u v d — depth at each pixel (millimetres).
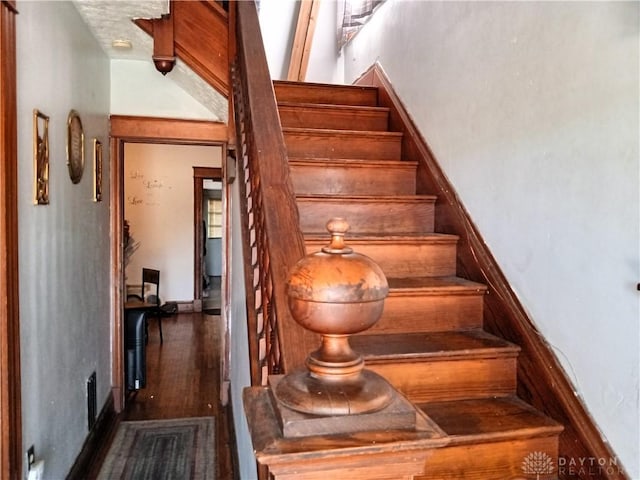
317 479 570
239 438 2395
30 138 1790
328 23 4309
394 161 2586
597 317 1346
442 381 1670
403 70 2877
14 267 1594
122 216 3398
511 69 1787
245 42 2029
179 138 3441
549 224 1562
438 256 2166
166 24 2602
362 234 2262
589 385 1379
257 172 1495
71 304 2387
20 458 1647
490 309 1889
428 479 1409
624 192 1253
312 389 615
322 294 604
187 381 4051
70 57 2314
